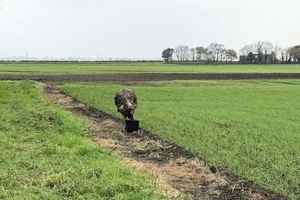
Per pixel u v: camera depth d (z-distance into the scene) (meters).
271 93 52.66
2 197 11.48
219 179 14.29
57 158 15.47
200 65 167.00
